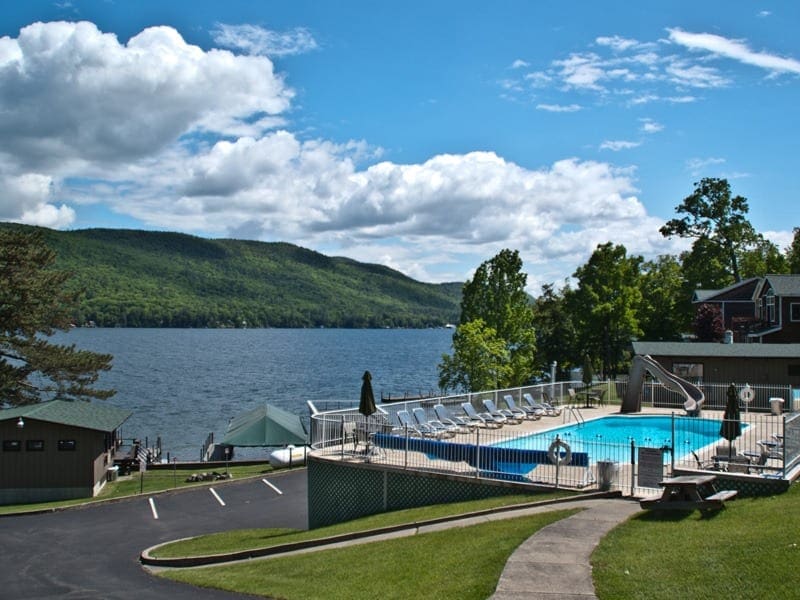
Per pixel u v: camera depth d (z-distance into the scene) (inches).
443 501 802.2
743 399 1280.8
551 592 456.8
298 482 1448.1
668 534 554.9
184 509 1236.5
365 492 866.8
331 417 1014.4
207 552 828.0
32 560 901.2
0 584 781.9
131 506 1282.0
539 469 785.6
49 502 1418.6
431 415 1191.6
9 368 1942.7
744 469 714.2
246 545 831.7
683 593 437.7
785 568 449.4
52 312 1984.5
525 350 2330.2
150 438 2504.9
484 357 2178.9
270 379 4739.2
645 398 1517.0
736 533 532.7
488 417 1226.6
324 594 543.5
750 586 434.6
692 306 2896.2
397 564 578.2
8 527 1129.4
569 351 2783.0
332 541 730.2
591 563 504.7
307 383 4488.2
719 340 2351.1
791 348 1600.6
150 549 912.9
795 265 3080.7
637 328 2437.3
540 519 634.2
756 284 2559.1
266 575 639.8
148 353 7111.2
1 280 1865.2
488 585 479.5
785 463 670.5
